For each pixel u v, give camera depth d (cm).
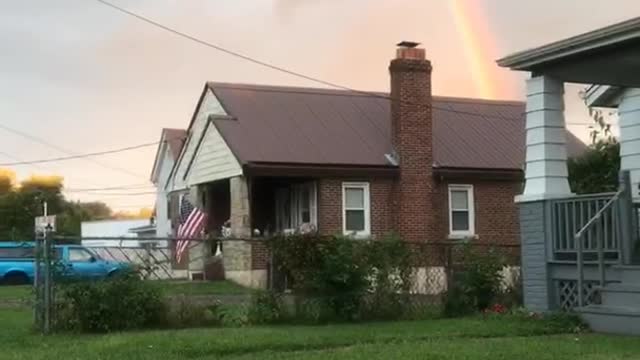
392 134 2748
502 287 1488
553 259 1349
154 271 1335
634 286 1185
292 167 2548
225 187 2958
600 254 1236
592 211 1298
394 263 1420
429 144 2730
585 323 1239
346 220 2617
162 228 4344
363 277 1387
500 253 1514
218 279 2519
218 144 2714
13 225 6756
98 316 1259
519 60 1384
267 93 2909
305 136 2695
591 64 1338
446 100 3150
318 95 2966
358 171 2623
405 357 968
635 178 1620
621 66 1354
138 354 1024
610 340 1105
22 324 1379
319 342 1115
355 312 1377
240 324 1333
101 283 1274
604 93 1689
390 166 2667
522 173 2817
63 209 7719
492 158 2839
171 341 1098
